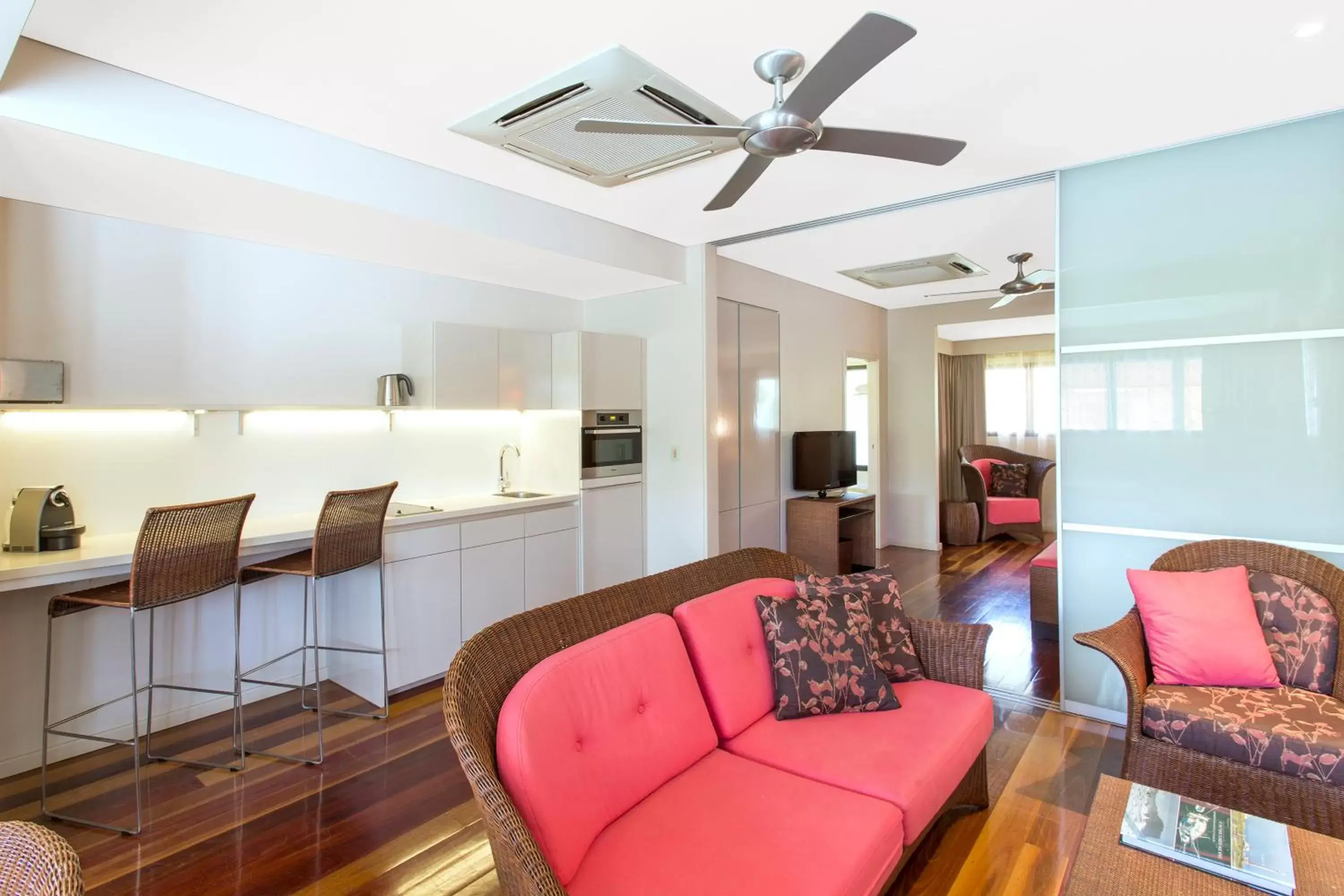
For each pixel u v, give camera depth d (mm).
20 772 2654
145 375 2957
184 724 3094
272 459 3400
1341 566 2627
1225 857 1476
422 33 1989
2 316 2588
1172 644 2480
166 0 1809
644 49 2098
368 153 2795
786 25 1972
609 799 1620
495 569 3814
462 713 1436
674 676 1950
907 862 2018
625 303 4859
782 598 2412
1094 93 2424
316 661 2805
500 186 3281
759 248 4609
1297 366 2701
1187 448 2926
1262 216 2750
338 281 3615
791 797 1729
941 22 1964
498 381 4070
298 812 2381
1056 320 3217
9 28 1600
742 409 5172
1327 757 1989
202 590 2576
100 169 2367
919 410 7125
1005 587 5504
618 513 4570
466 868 2090
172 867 2080
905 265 5156
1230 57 2178
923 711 2215
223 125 2385
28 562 2410
